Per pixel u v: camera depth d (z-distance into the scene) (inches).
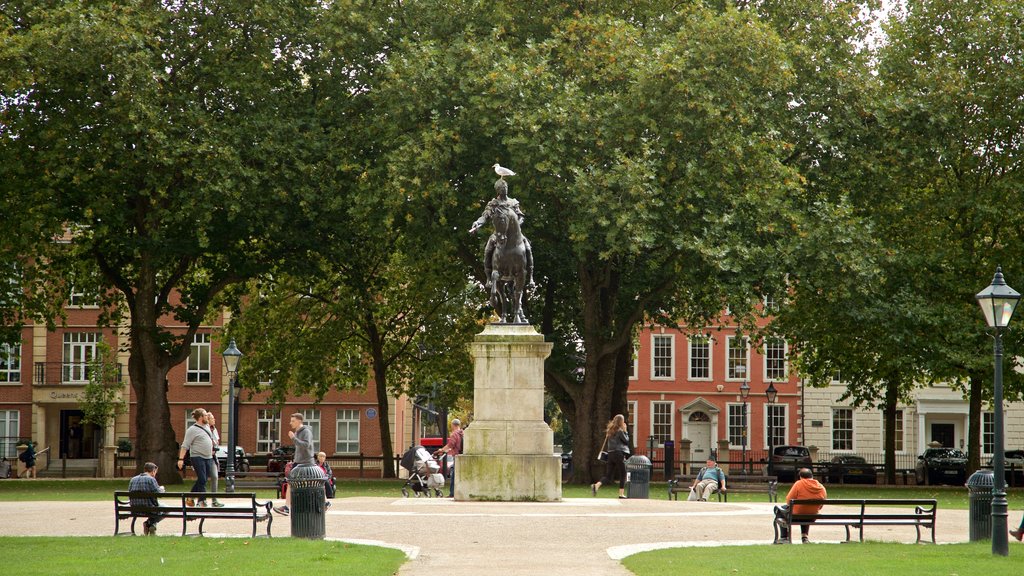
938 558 701.3
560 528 856.9
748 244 1471.5
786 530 811.4
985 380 1738.4
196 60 1620.3
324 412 2827.3
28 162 1533.0
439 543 773.9
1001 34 1697.8
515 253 1111.6
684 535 845.2
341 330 2174.0
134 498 847.1
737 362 3073.3
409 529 849.5
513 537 807.1
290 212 1616.6
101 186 1541.6
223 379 2795.3
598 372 1702.8
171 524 953.5
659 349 3093.0
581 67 1533.0
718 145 1461.6
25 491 1539.1
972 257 1734.7
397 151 1481.3
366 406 2829.7
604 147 1471.5
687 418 3070.9
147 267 1672.0
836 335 1806.1
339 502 1142.3
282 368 2201.0
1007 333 1638.8
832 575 604.1
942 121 1611.7
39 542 774.5
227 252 1680.6
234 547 728.3
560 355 1706.4
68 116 1523.1
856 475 2260.1
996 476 750.5
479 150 1536.7
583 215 1449.3
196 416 1015.0
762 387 3068.4
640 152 1475.1
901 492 1615.4
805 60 1587.1
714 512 1035.9
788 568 634.2
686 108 1461.6
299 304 2215.8
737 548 753.0
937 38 1776.6
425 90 1505.9
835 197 1641.2
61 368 2738.7
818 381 2155.5
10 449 2723.9
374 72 1615.4
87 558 673.6
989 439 2915.8
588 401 1667.1
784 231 1486.2
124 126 1467.8
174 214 1553.9
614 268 1660.9
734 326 3065.9
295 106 1647.4
